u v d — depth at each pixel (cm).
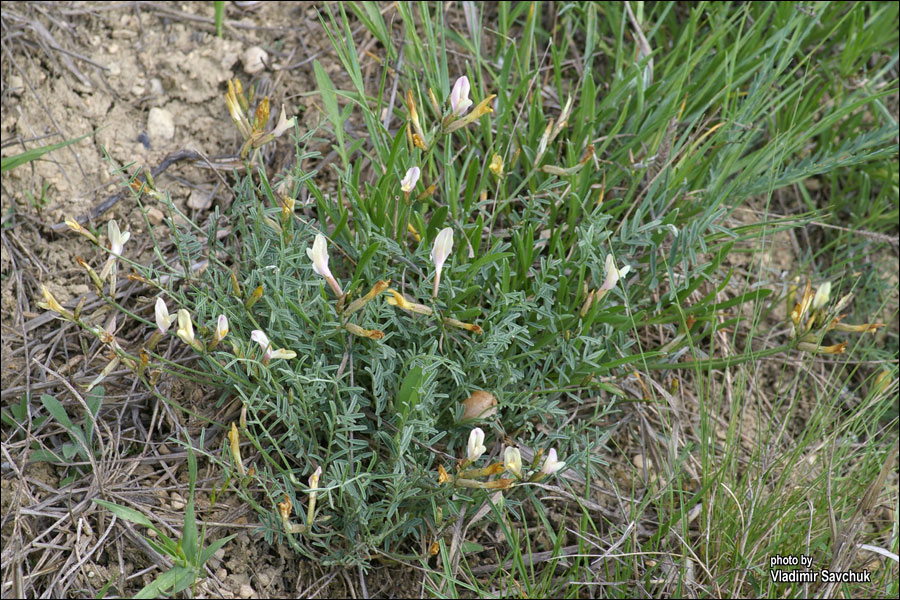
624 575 72
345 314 67
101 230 76
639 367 76
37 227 76
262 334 65
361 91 75
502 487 66
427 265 71
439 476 66
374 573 71
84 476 70
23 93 78
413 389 67
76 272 75
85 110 78
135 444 71
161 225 76
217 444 72
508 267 70
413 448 70
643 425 75
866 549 71
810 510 71
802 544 72
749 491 74
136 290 74
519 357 71
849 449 77
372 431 70
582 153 78
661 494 72
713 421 74
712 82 79
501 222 78
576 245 75
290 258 69
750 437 78
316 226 74
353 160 79
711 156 78
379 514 69
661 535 73
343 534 69
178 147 79
